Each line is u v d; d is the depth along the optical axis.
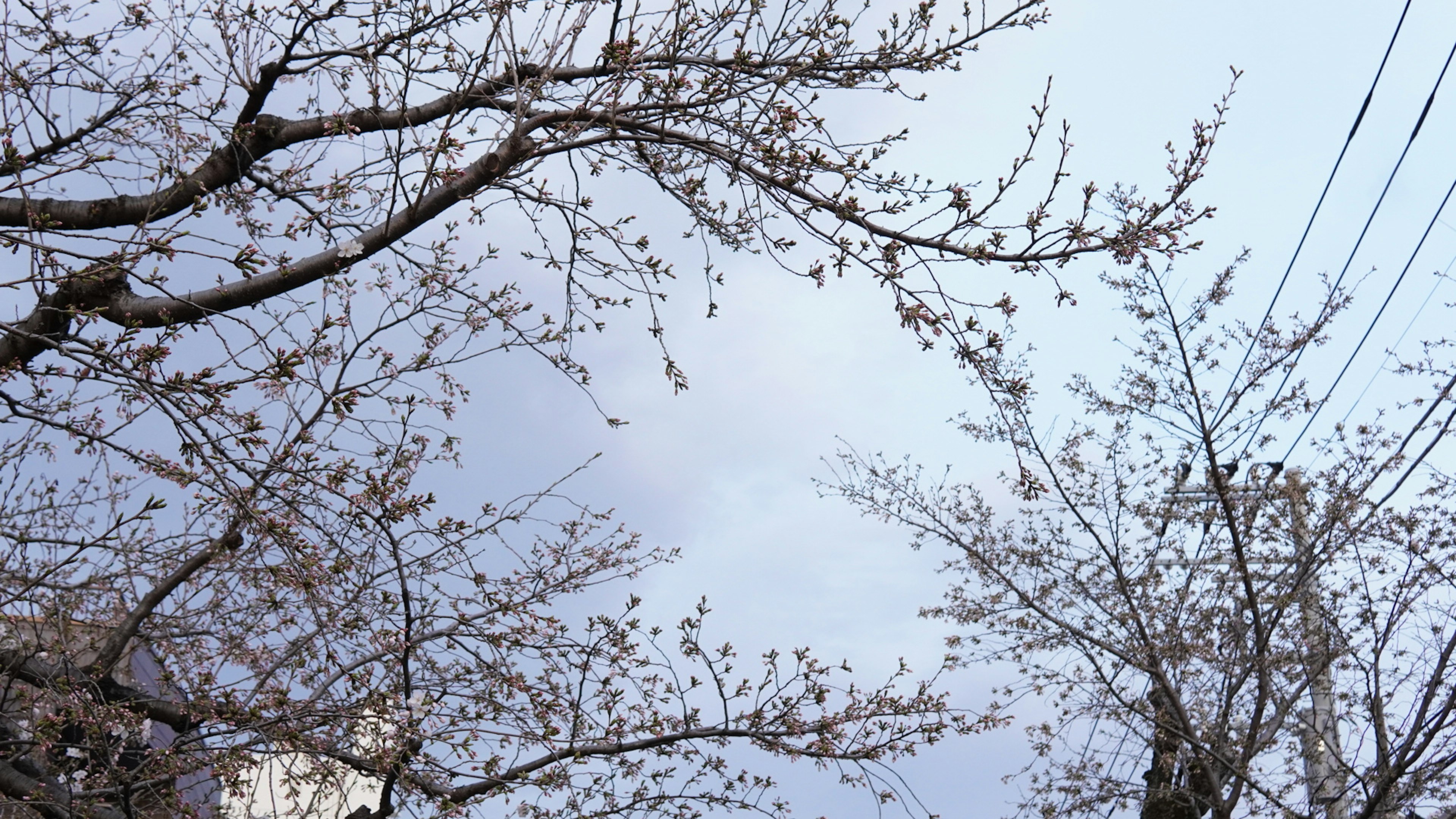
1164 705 9.84
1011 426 4.09
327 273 4.32
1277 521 9.42
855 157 4.44
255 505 3.70
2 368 3.25
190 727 4.80
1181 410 9.83
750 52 4.62
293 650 4.77
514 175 4.62
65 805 4.60
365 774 4.90
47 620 4.61
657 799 5.19
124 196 4.61
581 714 5.13
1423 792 8.25
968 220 4.07
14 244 3.25
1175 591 10.09
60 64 5.33
